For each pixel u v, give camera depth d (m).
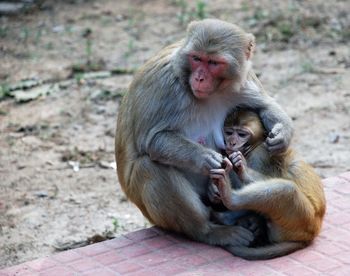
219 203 10.76
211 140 10.73
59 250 12.81
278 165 10.58
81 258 10.27
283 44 21.36
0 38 22.39
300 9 23.84
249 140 10.48
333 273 9.79
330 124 16.91
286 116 10.71
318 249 10.38
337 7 23.94
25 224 13.60
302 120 17.11
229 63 10.09
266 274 9.79
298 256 10.21
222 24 10.20
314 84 18.91
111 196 14.52
